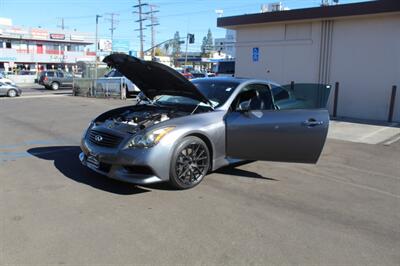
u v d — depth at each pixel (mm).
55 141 8086
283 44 14602
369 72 12469
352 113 13000
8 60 62312
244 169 6164
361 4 11859
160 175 4672
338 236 3824
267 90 6379
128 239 3600
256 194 4980
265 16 14398
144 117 5297
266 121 5340
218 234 3764
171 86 5867
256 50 15562
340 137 9305
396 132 10023
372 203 4820
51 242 3494
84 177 5410
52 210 4223
